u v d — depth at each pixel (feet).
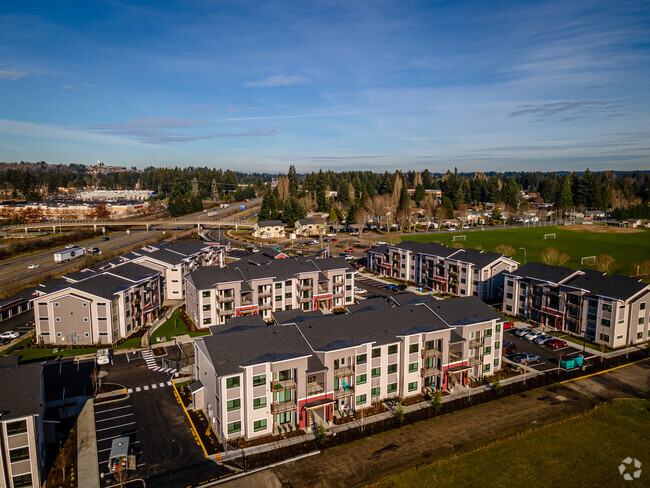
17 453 126.93
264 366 156.56
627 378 201.05
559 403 179.52
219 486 131.64
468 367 192.44
